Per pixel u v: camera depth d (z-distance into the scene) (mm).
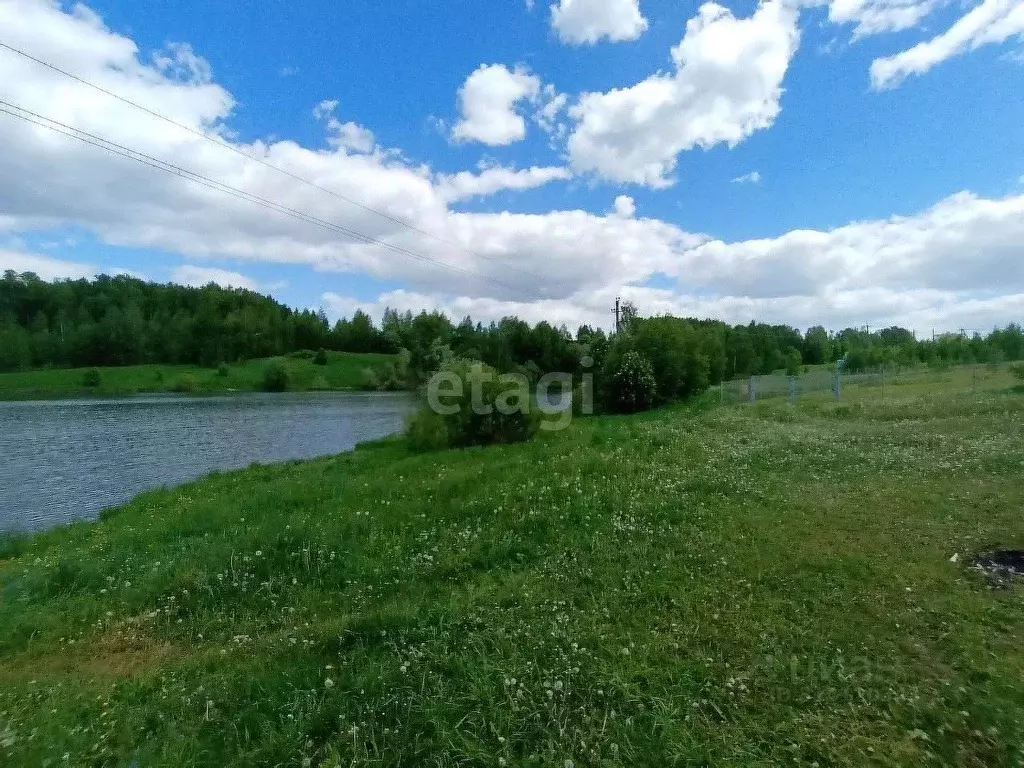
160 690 4793
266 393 71312
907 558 5922
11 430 33281
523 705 3953
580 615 5297
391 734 3762
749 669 4223
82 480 19266
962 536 6398
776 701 3855
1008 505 7328
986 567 5598
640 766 3363
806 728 3570
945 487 8359
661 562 6418
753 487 9242
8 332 76750
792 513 7703
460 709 3975
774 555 6270
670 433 16453
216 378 79125
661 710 3807
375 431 32688
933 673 4008
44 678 5094
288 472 17078
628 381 32688
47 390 66938
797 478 9688
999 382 27781
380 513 9516
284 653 5199
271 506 11344
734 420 18938
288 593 6723
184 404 54188
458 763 3486
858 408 19656
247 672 4883
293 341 101125
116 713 4410
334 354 99000
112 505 15672
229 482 16266
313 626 5773
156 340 86500
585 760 3459
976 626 4547
